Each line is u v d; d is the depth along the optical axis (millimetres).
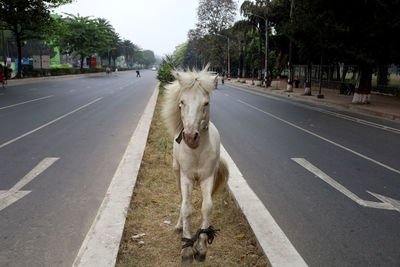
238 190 5371
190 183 3584
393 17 17219
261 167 7344
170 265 3492
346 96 29172
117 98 21969
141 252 3701
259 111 17578
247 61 71750
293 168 7340
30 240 3990
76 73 64938
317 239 4215
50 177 6289
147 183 5918
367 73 21250
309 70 29344
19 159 7426
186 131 3090
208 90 3264
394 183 6555
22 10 34812
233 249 3830
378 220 4832
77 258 3391
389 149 9547
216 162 3711
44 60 50875
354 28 19031
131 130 10969
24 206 4977
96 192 5594
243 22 43844
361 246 4062
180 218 4137
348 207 5285
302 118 15539
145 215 4633
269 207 5211
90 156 7766
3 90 25891
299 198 5613
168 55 31281
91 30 69938
